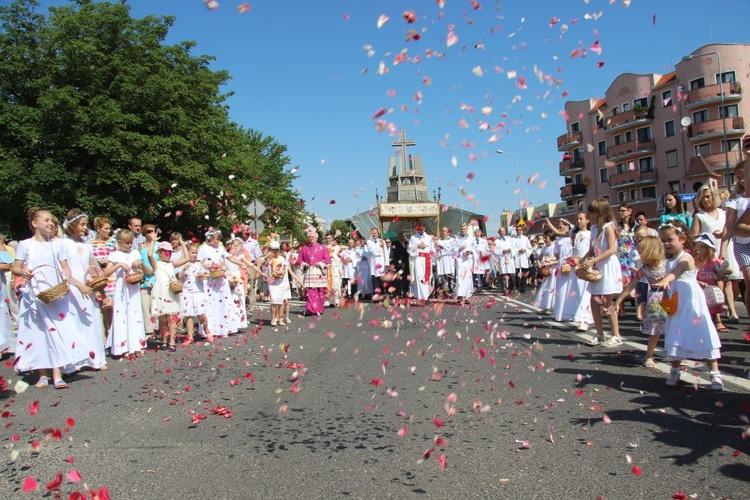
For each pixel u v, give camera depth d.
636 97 50.28
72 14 28.70
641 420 4.45
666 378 5.81
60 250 6.86
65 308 6.70
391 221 22.56
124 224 27.66
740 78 45.03
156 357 8.54
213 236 10.55
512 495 3.21
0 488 3.54
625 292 6.79
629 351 7.45
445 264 18.08
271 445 4.19
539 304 12.56
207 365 7.64
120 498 3.34
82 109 26.42
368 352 8.16
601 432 4.21
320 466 3.74
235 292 11.31
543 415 4.70
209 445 4.24
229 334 11.16
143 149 27.30
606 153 52.94
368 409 5.07
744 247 6.64
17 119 26.64
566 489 3.26
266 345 9.35
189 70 32.03
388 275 16.58
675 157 48.22
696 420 4.39
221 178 31.17
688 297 5.33
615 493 3.19
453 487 3.35
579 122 55.69
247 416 5.00
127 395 5.98
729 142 45.75
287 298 12.65
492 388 5.66
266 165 49.44
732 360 6.53
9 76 28.98
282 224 33.03
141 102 28.28
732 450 3.75
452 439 4.19
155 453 4.09
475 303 16.02
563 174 56.38
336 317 13.08
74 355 6.70
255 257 15.71
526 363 6.84
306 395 5.67
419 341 9.02
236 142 37.62
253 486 3.46
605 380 5.81
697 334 5.24
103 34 28.86
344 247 22.14
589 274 7.78
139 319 8.71
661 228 5.55
